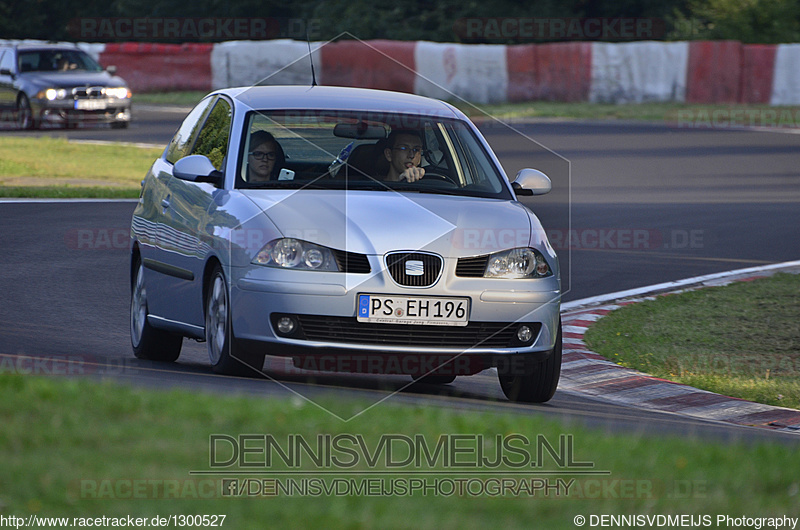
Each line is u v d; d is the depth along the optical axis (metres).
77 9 161.50
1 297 33.66
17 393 16.88
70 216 50.81
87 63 94.44
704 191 65.19
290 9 146.12
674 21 135.50
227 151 24.59
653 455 15.84
